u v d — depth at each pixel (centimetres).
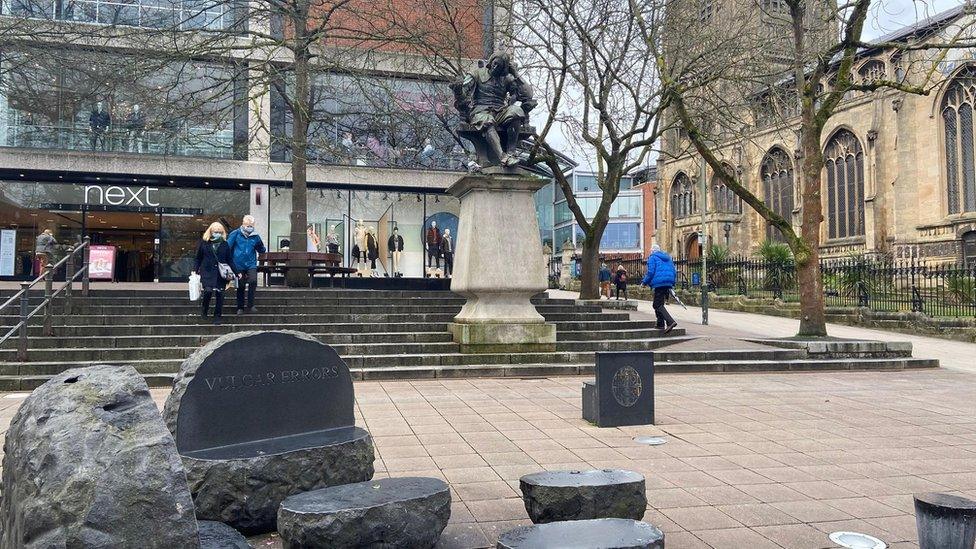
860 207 4853
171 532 233
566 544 292
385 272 2820
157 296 1460
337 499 361
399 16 1956
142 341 1176
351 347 1205
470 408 844
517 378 1127
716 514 452
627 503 393
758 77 1870
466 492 495
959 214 4194
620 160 2127
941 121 4334
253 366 449
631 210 6969
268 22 2506
